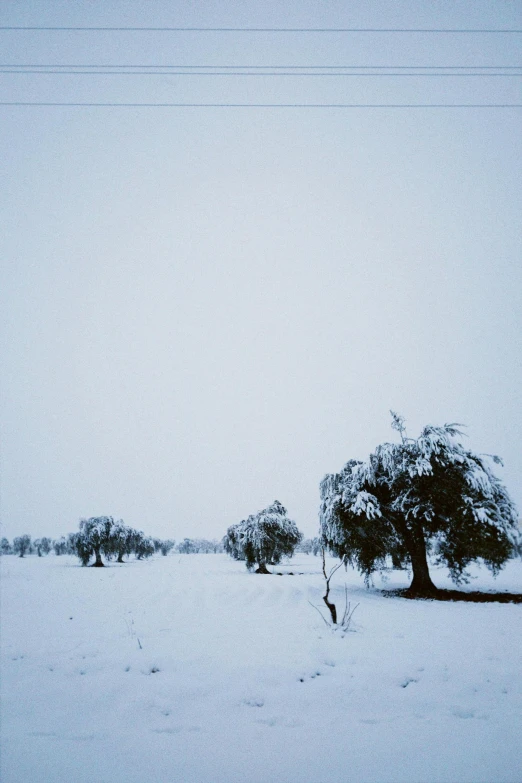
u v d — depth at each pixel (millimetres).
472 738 5250
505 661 7812
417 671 7316
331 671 7324
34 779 4492
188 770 4617
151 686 6746
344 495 18266
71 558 57000
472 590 18094
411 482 17719
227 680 6949
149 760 4805
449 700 6246
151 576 26406
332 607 10625
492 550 16812
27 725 5613
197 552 108312
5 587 19562
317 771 4582
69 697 6402
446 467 17547
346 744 5109
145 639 9484
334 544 19344
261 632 10062
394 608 13430
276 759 4805
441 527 17812
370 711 5930
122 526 44000
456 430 18156
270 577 25750
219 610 13297
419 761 4770
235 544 37031
